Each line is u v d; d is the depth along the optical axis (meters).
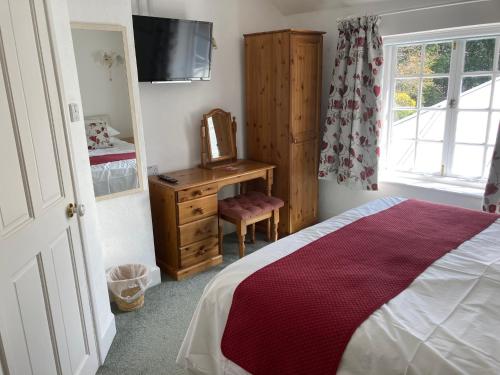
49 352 1.57
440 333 1.21
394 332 1.22
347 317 1.31
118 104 2.57
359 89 3.24
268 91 3.47
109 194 2.61
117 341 2.26
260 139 3.65
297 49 3.29
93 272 2.06
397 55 3.36
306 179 3.68
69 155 1.78
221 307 1.59
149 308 2.59
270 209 3.27
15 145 1.38
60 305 1.66
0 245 1.26
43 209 1.54
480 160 3.11
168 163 3.30
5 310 1.28
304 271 1.62
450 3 2.82
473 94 3.04
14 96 1.37
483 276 1.54
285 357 1.35
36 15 1.53
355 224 2.14
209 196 3.03
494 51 2.88
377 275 1.57
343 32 3.27
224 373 1.55
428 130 3.32
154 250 3.04
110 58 2.49
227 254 3.39
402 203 2.52
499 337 1.20
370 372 1.18
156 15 3.00
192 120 3.40
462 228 2.06
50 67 1.63
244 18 3.57
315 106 3.58
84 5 2.32
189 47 3.05
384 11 3.16
